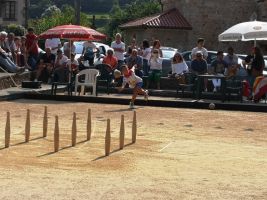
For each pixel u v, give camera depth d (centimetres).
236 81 2184
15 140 1264
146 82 2377
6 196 802
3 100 2064
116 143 1259
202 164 1062
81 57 2517
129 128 1495
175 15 4150
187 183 906
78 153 1137
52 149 1172
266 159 1123
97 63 2547
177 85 2248
